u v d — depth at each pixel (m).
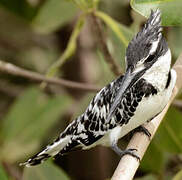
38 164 8.88
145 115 8.12
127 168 7.37
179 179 8.65
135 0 7.43
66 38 12.45
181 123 9.62
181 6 7.52
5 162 10.91
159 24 7.65
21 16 11.59
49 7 10.70
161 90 7.96
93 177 11.51
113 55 9.72
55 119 11.09
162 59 7.73
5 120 11.12
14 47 13.33
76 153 11.52
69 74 12.05
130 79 7.57
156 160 10.00
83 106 9.73
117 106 7.83
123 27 9.29
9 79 12.93
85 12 9.13
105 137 8.60
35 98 11.14
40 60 13.13
